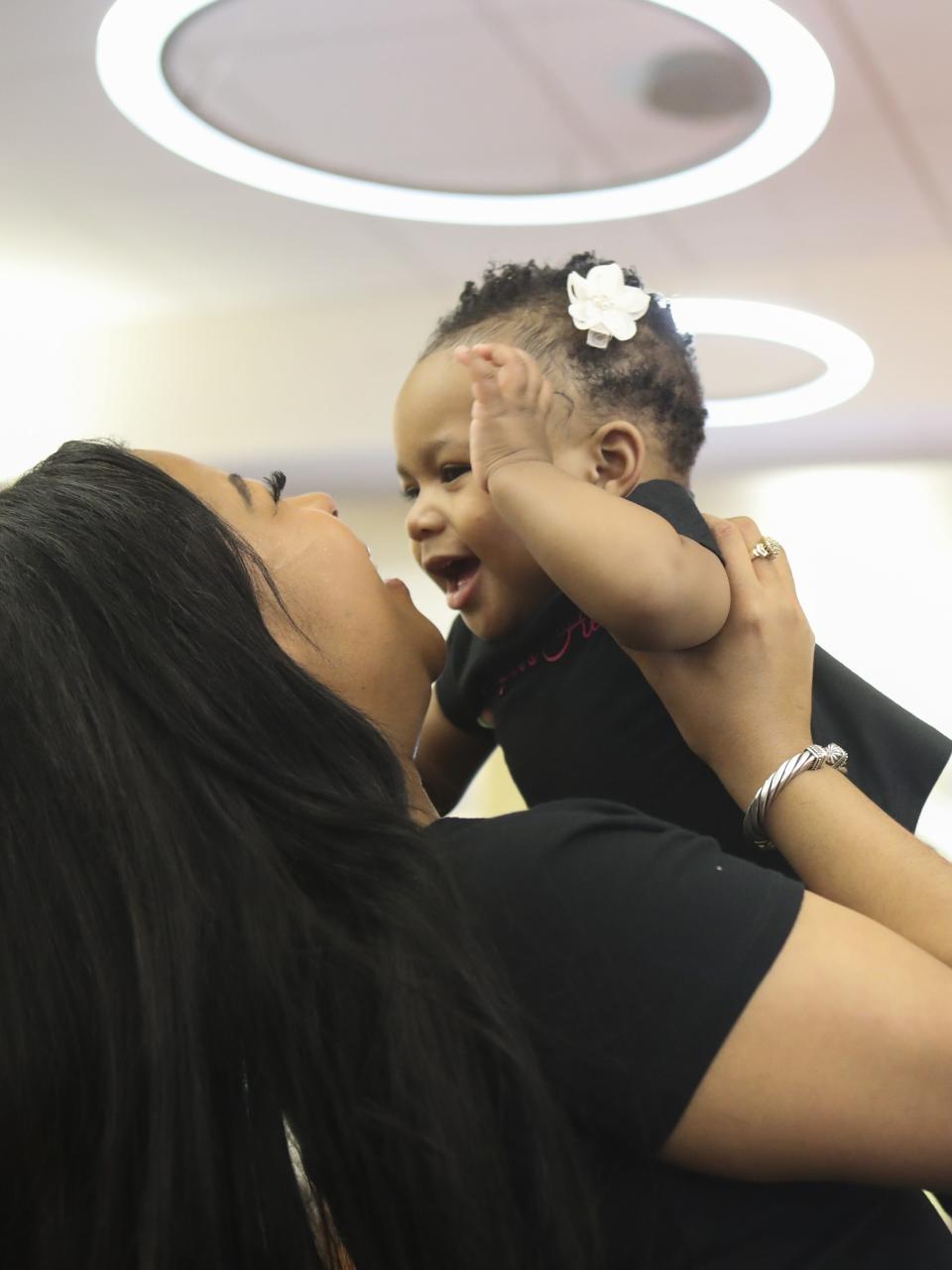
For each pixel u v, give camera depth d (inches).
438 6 66.7
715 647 33.9
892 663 163.0
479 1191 22.5
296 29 69.1
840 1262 25.3
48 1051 22.4
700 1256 24.8
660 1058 23.8
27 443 149.7
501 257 106.6
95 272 112.6
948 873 28.4
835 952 24.4
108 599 24.8
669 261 105.6
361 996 23.3
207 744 24.1
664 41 69.9
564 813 27.0
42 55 73.9
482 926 25.1
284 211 98.0
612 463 46.4
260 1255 22.2
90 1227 22.1
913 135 83.6
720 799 38.5
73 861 23.0
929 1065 23.7
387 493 156.9
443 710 49.8
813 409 131.1
